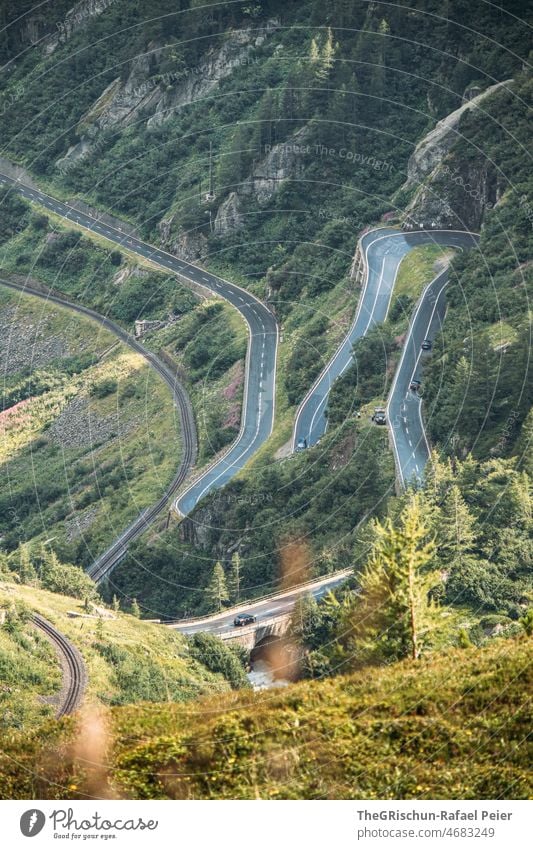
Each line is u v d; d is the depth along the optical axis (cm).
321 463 10969
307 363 14375
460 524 7656
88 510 13338
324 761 3478
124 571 10906
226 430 14025
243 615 8356
